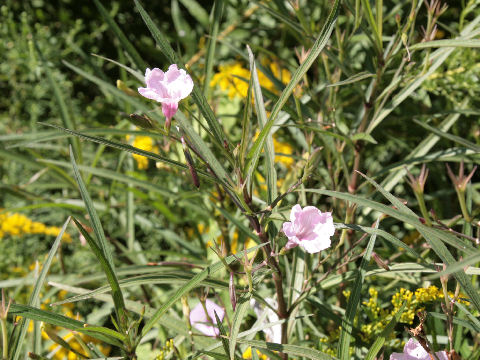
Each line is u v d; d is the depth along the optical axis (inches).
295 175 43.1
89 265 49.0
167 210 48.5
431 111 47.5
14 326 29.8
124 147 26.7
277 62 50.2
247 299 27.8
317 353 28.2
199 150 29.8
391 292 39.1
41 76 73.0
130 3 88.7
